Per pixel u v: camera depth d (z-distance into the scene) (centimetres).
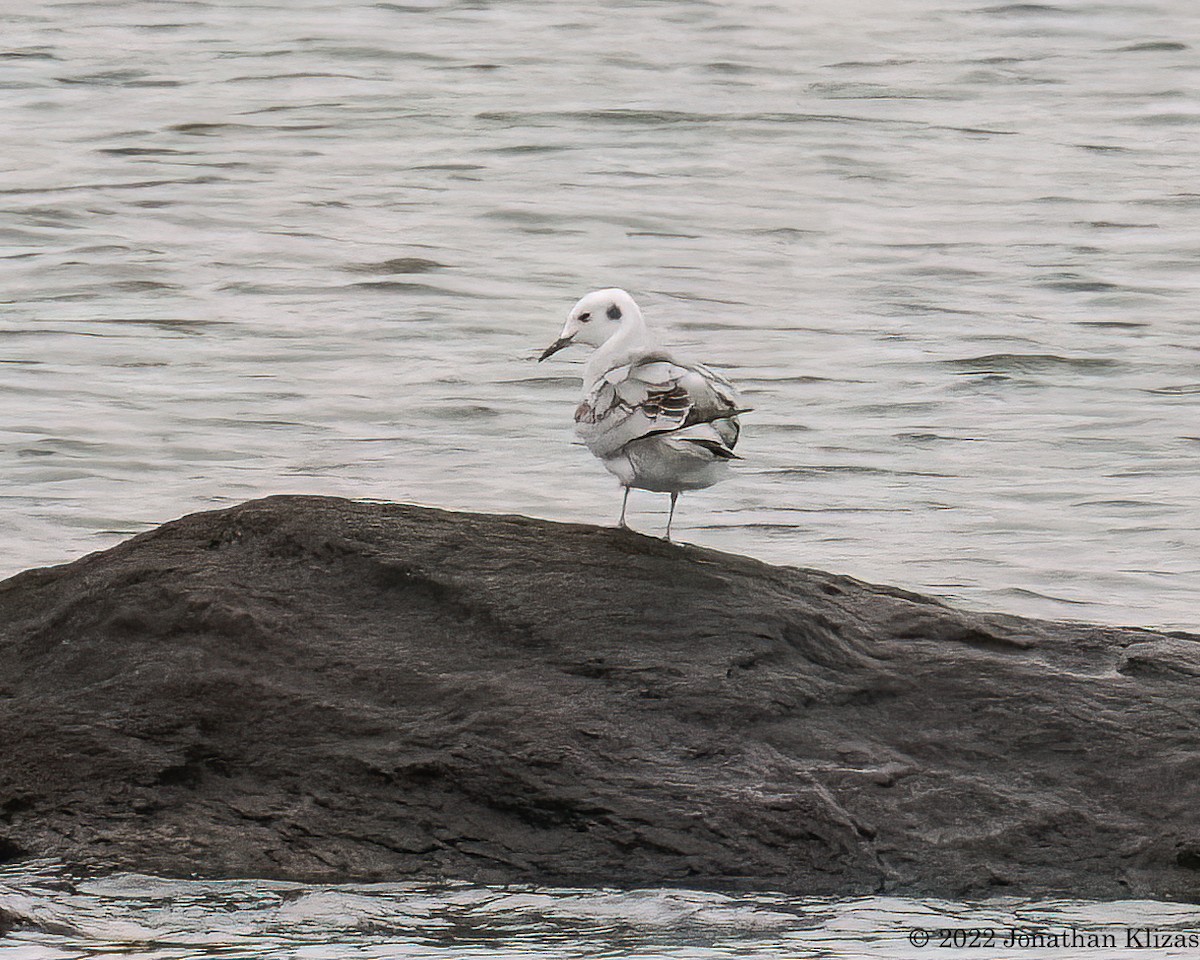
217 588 1031
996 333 2388
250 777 968
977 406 2119
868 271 2675
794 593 1038
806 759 948
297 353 2269
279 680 991
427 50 3934
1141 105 3616
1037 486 1866
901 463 1931
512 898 909
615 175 3145
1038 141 3381
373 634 1007
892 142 3366
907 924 878
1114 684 988
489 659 991
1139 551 1684
